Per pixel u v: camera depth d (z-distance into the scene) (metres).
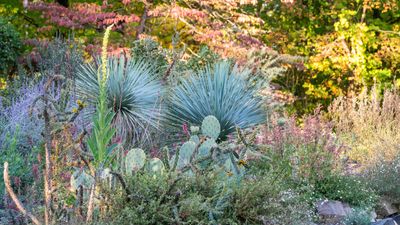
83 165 4.95
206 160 5.66
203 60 10.09
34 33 13.81
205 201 5.29
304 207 6.31
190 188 5.39
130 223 4.94
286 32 16.95
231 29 12.89
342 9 16.39
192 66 9.96
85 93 8.27
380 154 8.69
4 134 7.08
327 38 16.72
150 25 13.93
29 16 13.79
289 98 14.58
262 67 11.41
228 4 12.64
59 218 4.66
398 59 16.41
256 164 7.15
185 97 8.61
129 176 5.23
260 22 14.22
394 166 8.02
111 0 13.47
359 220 6.77
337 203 7.10
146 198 5.16
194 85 8.83
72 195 5.06
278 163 7.18
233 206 5.58
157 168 5.63
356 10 17.12
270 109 9.26
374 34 16.50
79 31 12.95
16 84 9.08
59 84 8.51
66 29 13.57
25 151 6.93
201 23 13.24
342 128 10.52
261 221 5.64
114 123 8.00
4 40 11.48
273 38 16.67
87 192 5.11
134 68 8.66
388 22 17.64
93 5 12.29
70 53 9.66
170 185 5.20
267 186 5.71
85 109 7.77
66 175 5.08
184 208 5.09
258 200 5.62
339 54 16.31
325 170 7.35
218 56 10.27
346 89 17.02
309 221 6.38
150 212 5.08
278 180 6.14
